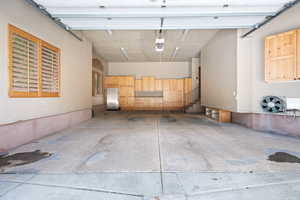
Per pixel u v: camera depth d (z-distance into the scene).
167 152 3.12
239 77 5.47
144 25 4.71
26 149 3.27
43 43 4.29
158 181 2.07
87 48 7.24
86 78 7.11
